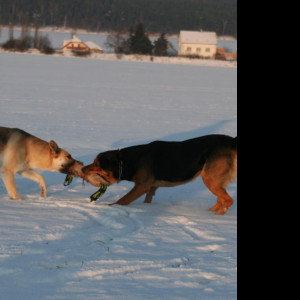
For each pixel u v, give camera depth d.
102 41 160.62
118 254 5.08
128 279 4.36
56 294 3.93
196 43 114.06
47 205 7.46
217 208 8.01
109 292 4.01
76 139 14.95
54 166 8.09
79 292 3.99
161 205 8.14
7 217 6.39
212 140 7.74
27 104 22.95
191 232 6.27
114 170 7.73
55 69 51.44
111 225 6.43
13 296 3.83
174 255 5.13
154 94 31.47
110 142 14.79
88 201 7.95
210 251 5.34
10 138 7.89
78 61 73.88
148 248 5.38
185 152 7.69
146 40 99.88
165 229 6.32
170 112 23.00
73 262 4.73
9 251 4.93
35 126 16.94
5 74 40.75
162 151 7.77
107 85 36.22
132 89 34.03
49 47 97.19
